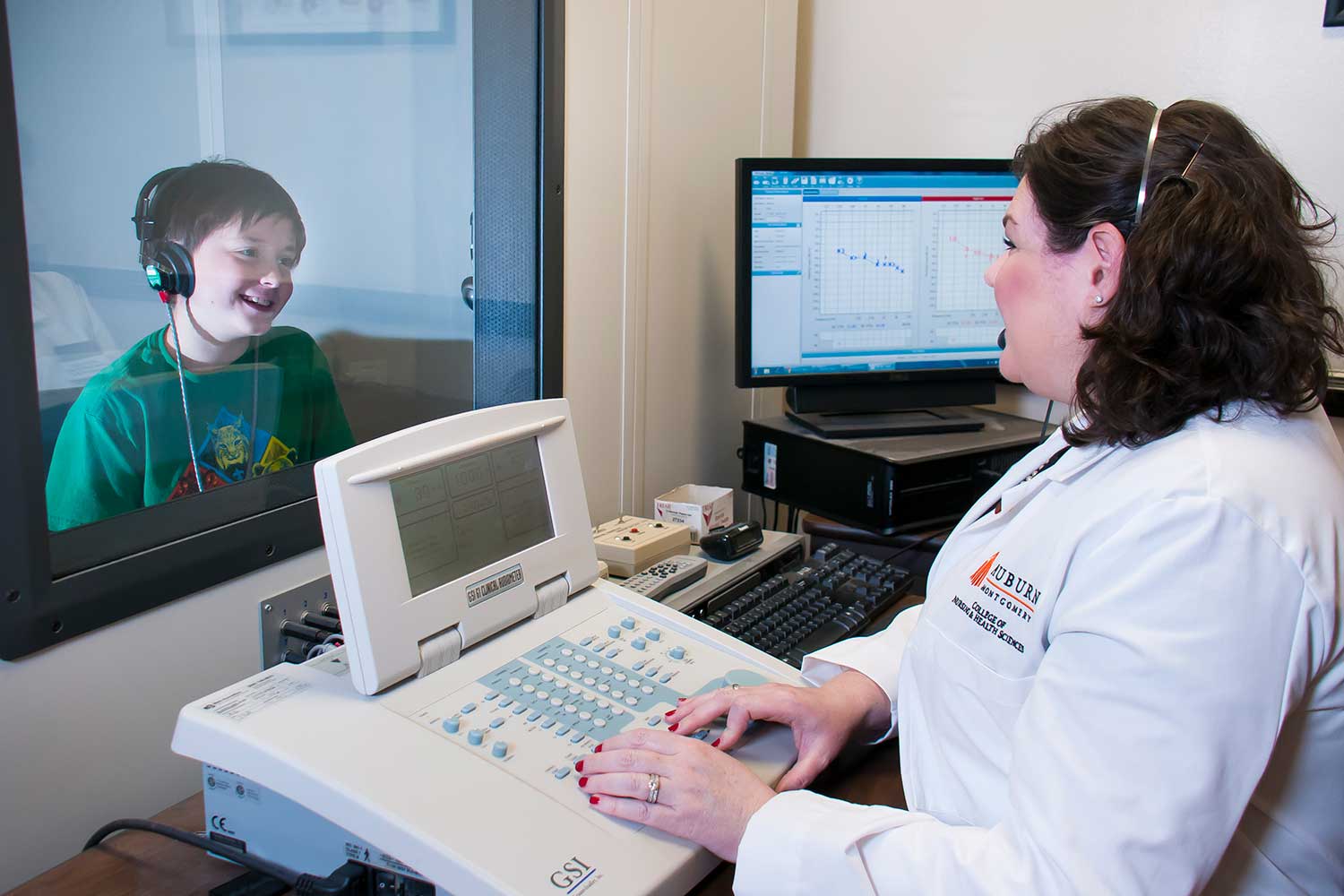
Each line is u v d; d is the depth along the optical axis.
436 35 1.27
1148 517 0.63
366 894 0.73
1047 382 0.77
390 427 1.33
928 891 0.65
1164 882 0.59
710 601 1.19
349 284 1.24
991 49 1.72
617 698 0.85
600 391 1.46
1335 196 1.50
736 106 1.67
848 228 1.57
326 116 1.18
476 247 1.35
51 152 0.94
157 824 0.84
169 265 1.04
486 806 0.69
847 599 1.24
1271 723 0.59
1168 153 0.66
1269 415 0.67
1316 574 0.60
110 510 0.99
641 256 1.50
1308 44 1.48
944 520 1.51
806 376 1.60
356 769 0.70
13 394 0.78
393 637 0.78
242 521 1.00
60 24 0.93
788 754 0.85
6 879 0.85
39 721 0.86
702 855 0.73
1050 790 0.62
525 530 0.93
